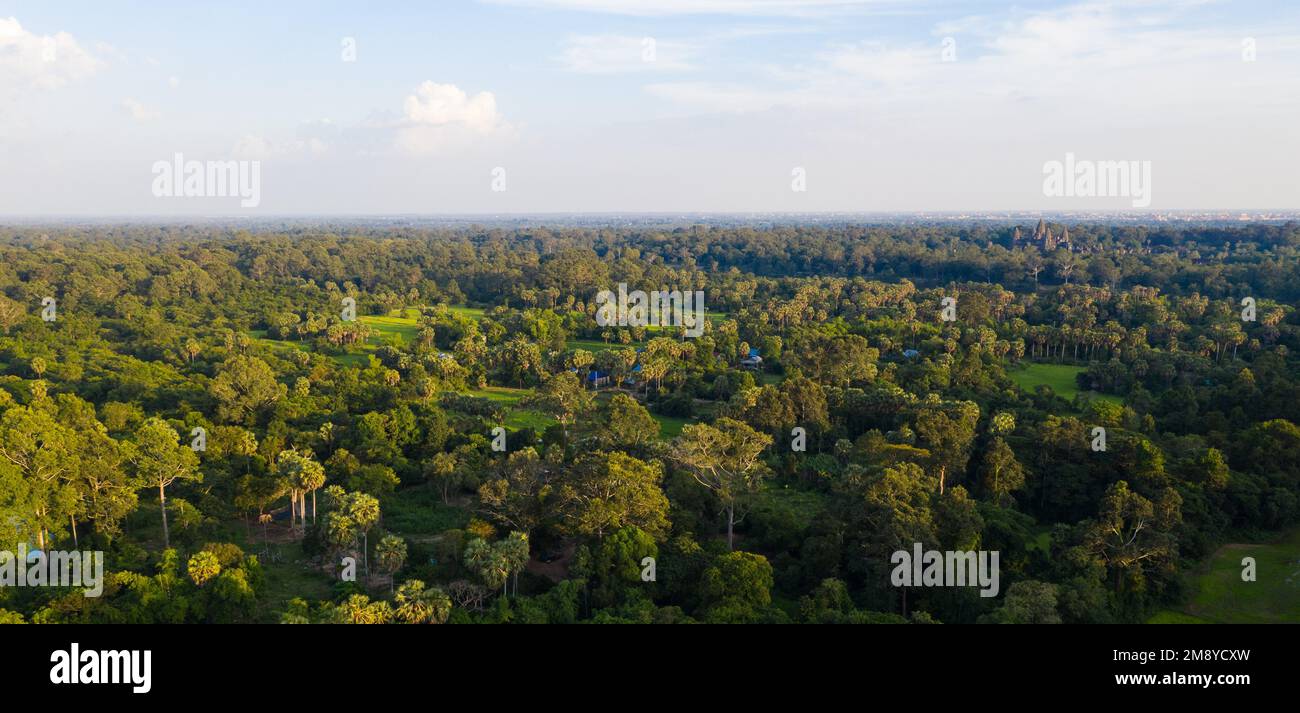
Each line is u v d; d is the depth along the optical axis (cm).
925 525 5834
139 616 5094
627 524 6197
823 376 12162
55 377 11681
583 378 13288
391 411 9331
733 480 7206
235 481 7550
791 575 6219
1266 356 11794
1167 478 7112
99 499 6456
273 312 18262
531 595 5909
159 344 14325
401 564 5928
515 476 6956
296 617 5047
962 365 12138
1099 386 12594
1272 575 6347
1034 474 7925
